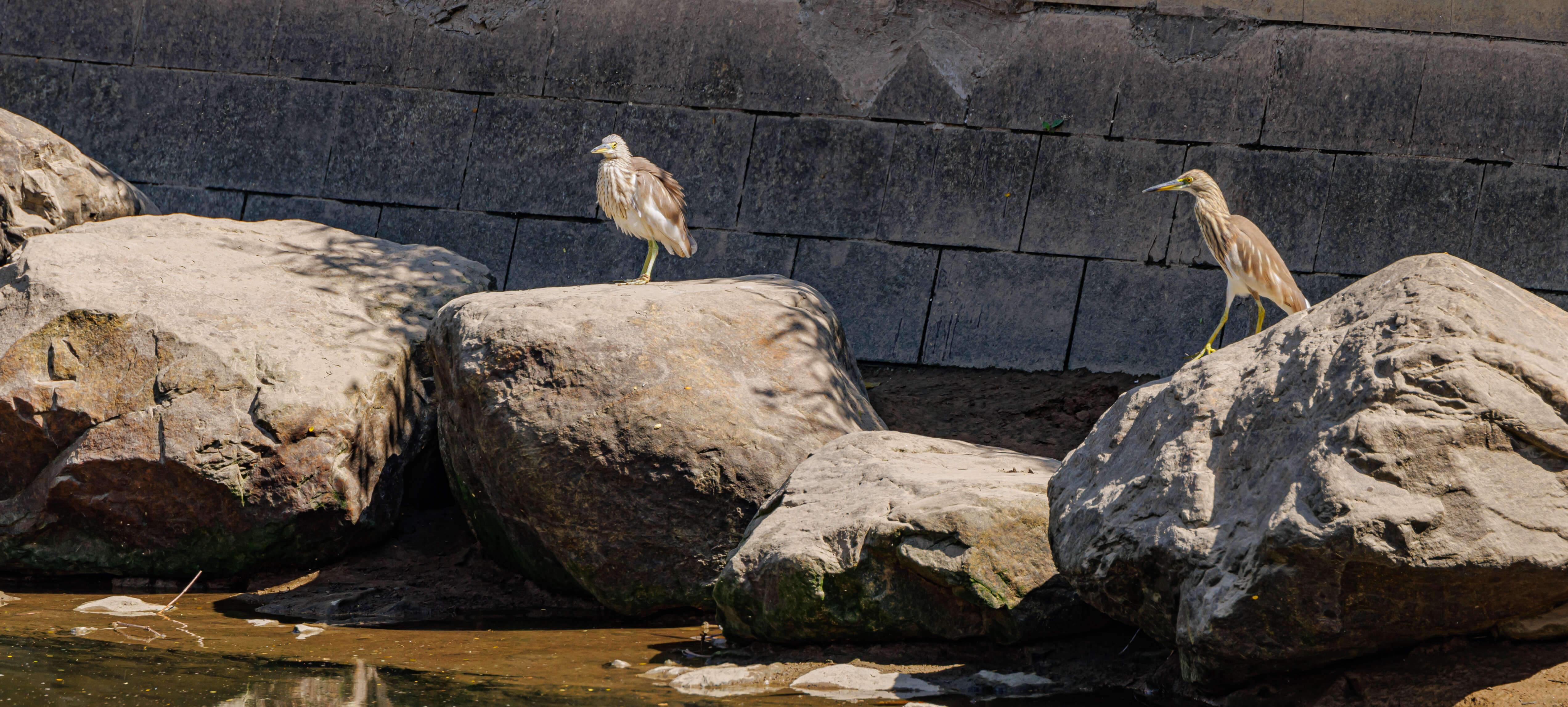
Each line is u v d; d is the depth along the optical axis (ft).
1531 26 38.91
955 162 41.78
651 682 20.80
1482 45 39.17
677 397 26.48
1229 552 17.30
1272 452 17.65
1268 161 39.91
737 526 26.35
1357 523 15.65
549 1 44.39
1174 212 40.16
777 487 26.35
